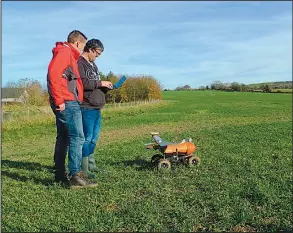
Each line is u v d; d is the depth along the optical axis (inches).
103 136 297.0
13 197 116.3
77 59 130.7
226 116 497.4
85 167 138.1
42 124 418.6
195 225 94.0
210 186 125.8
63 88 121.8
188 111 621.3
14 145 266.1
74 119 124.0
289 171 149.4
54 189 124.9
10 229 91.8
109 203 110.5
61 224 94.7
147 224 93.7
